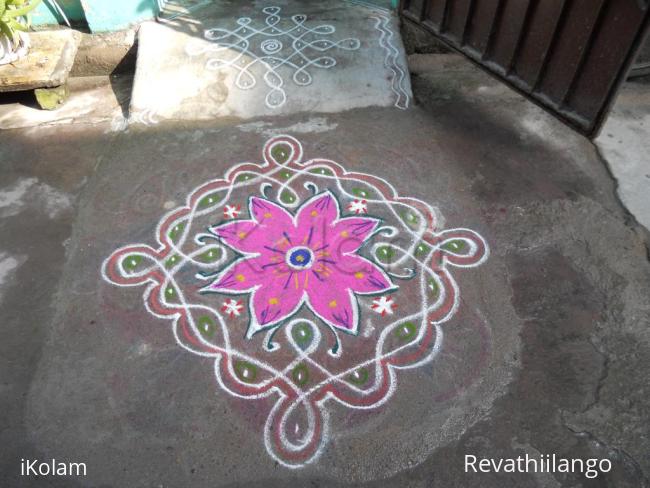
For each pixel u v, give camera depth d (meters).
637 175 3.11
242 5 4.00
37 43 3.67
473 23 3.26
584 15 2.55
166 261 2.63
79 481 1.91
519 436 2.04
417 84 3.78
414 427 2.06
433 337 2.34
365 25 3.85
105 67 3.91
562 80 2.84
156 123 3.38
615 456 1.98
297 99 3.50
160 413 2.09
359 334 2.35
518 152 3.24
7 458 1.97
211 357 2.27
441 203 2.93
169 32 3.74
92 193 2.98
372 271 2.59
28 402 2.12
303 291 2.50
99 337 2.33
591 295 2.50
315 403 2.13
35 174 3.11
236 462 1.96
